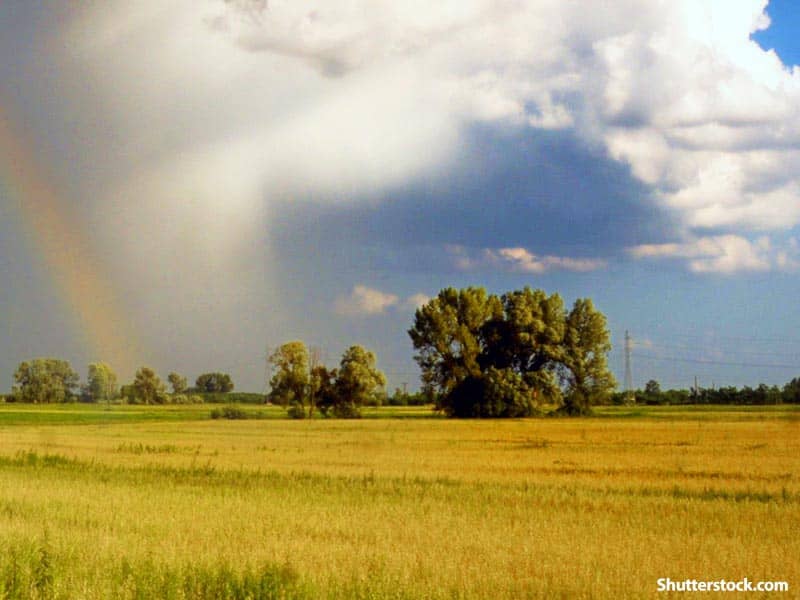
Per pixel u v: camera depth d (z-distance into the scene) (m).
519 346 111.31
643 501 26.67
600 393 112.00
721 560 17.27
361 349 116.56
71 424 98.31
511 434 69.88
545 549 18.16
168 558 16.34
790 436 63.59
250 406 186.75
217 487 31.27
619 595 14.72
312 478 34.84
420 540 19.30
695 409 123.19
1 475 36.03
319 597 13.73
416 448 54.16
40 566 14.27
